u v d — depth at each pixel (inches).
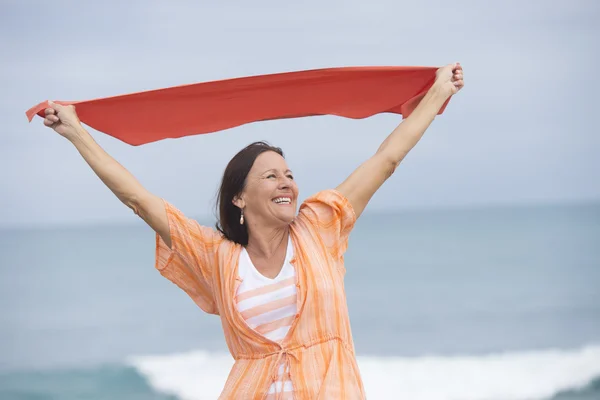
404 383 802.2
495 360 841.5
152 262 1704.0
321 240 187.5
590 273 1282.0
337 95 206.2
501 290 1194.0
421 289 1229.7
